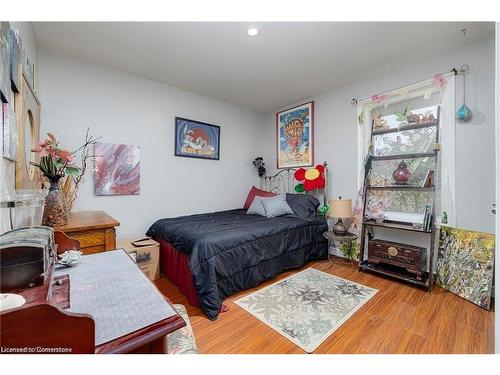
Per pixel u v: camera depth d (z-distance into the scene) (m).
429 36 2.20
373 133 2.95
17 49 1.32
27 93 1.62
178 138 3.38
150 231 2.97
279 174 4.29
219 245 2.11
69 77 2.51
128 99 2.92
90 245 1.61
